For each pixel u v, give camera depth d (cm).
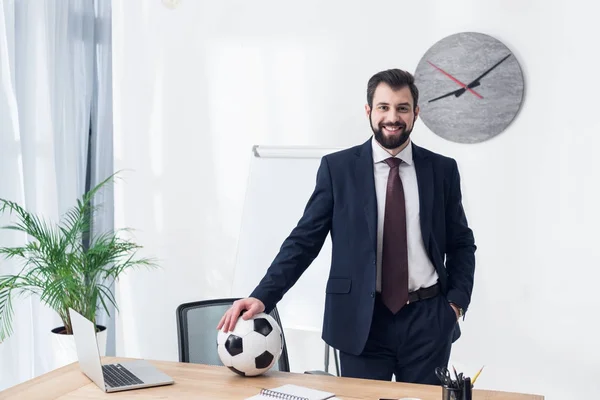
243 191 395
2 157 359
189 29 402
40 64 379
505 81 347
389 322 237
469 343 359
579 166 339
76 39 422
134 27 412
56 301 341
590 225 338
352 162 246
